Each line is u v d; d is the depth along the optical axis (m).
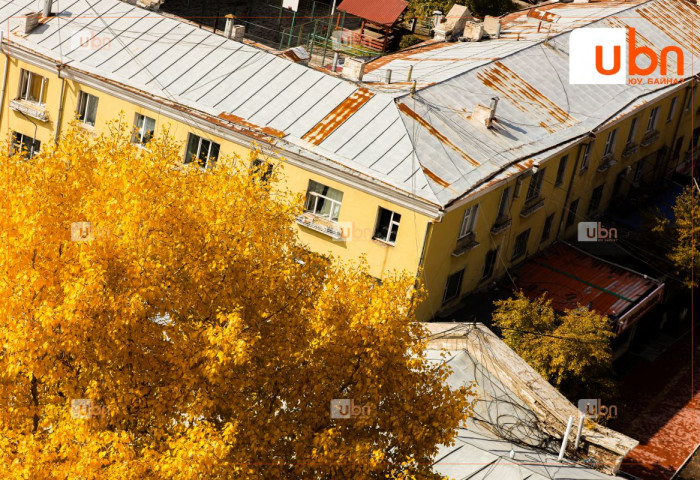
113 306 25.91
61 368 26.86
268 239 28.70
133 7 59.94
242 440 26.86
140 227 26.97
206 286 27.20
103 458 24.95
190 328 26.84
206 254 27.16
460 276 49.91
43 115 56.84
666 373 54.91
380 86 53.16
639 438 48.81
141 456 26.14
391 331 27.44
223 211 28.03
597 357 43.94
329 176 47.62
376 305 27.27
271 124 50.56
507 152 50.66
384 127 49.25
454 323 39.81
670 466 46.84
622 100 60.78
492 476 32.09
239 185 28.89
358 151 48.16
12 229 27.53
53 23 58.72
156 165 29.33
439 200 45.12
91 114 56.25
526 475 32.28
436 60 59.22
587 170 58.84
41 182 28.27
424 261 46.00
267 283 28.00
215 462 23.98
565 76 60.12
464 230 48.66
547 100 57.12
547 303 46.34
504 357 37.84
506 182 48.97
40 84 57.53
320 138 49.12
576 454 34.94
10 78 58.12
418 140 48.50
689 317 60.59
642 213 59.56
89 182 29.38
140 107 53.75
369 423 27.00
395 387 28.00
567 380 44.88
